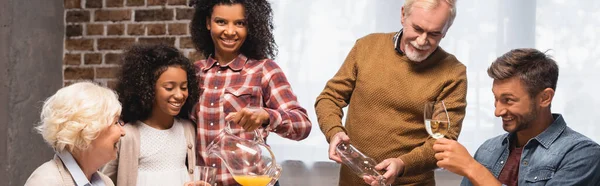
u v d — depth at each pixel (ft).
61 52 12.16
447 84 7.22
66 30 12.16
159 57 7.03
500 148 6.58
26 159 11.64
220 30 7.18
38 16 11.59
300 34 11.50
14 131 11.28
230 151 5.79
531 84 5.81
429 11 6.75
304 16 11.49
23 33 11.30
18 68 11.23
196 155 7.32
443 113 5.93
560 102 10.59
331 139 7.09
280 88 7.28
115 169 6.98
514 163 6.37
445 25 6.84
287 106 7.20
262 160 5.79
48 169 5.41
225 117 6.69
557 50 10.59
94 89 5.48
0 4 10.85
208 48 7.69
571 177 5.79
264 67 7.34
